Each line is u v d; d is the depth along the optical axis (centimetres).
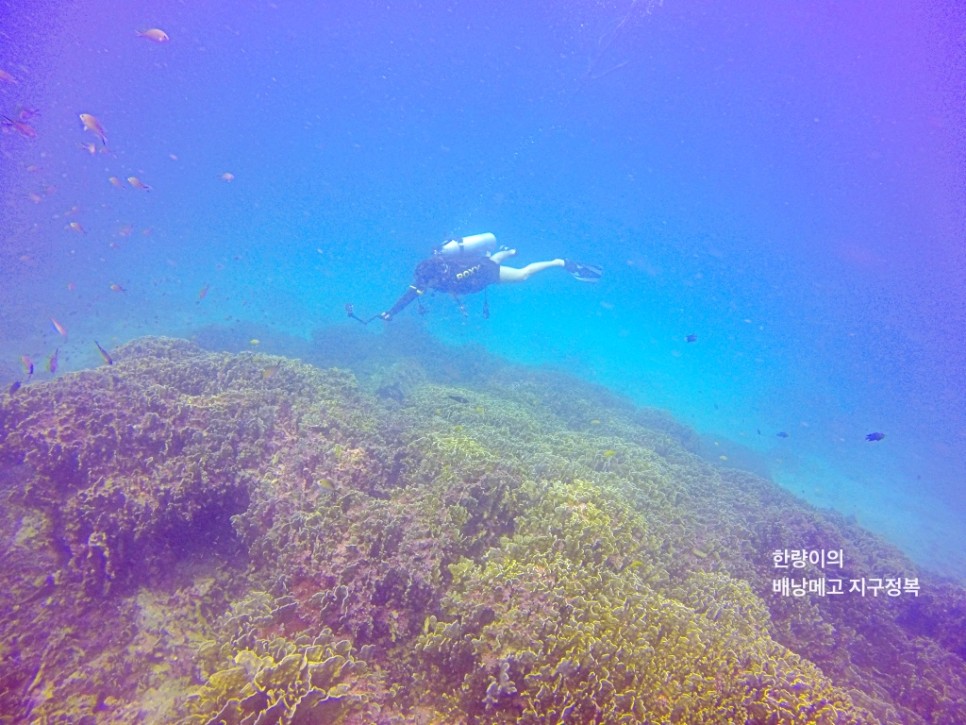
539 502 550
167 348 932
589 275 1364
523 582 417
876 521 1392
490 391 1262
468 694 359
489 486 538
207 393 685
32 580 436
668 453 1093
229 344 1548
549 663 355
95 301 2330
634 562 493
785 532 798
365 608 408
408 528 468
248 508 509
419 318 2319
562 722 323
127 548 471
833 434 2111
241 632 394
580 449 849
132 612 442
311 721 333
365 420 717
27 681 383
